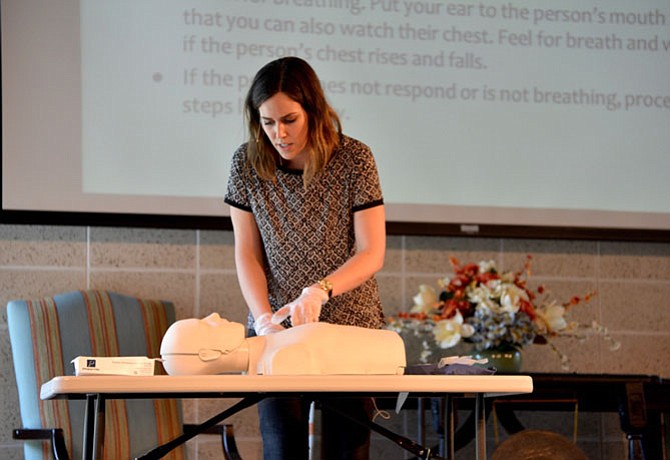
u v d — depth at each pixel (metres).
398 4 4.46
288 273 2.84
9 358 4.15
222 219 4.26
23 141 4.14
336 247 2.84
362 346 2.25
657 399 3.84
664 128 4.61
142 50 4.28
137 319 4.00
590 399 3.95
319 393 2.20
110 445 3.81
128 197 4.21
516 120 4.51
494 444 4.42
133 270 4.27
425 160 4.43
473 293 4.01
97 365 2.10
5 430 4.13
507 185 4.47
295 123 2.71
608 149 4.56
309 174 2.77
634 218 4.54
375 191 2.81
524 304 4.00
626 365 4.57
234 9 4.35
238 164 2.89
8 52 4.16
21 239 4.20
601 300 4.58
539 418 4.52
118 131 4.23
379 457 4.39
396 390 2.03
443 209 4.41
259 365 2.23
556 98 4.54
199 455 4.26
